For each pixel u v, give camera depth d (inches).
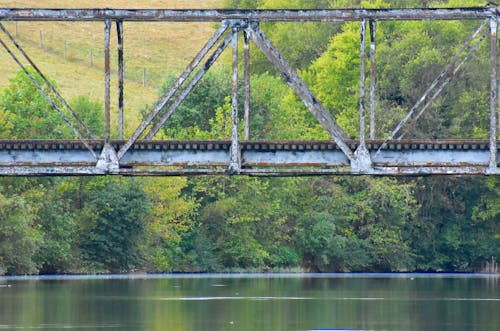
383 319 2974.9
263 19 2484.0
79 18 2485.2
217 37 2481.5
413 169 2529.5
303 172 2536.9
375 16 2484.0
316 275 5241.1
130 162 2551.7
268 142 2559.1
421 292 3966.5
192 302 3405.5
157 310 3142.2
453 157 2573.8
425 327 2815.0
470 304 3437.5
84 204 5064.0
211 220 5418.3
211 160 2573.8
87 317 2952.8
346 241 5625.0
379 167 2511.1
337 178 5748.0
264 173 2541.8
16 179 4800.7
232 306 3277.6
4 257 4648.1
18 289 3870.6
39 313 3038.9
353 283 4503.0
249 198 5428.2
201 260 5349.4
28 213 4603.8
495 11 2484.0
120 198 5064.0
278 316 3019.2
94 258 5054.1
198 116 5595.5
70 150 2588.6
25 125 4982.8
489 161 2534.5
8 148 2578.7
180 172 2529.5
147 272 5177.2
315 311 3149.6
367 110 5723.4
